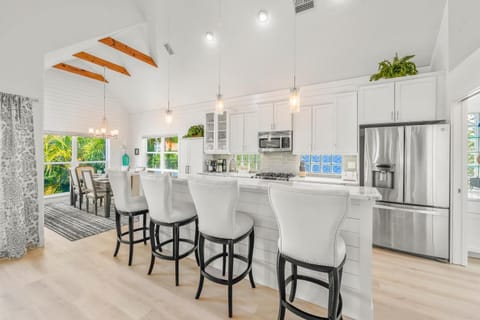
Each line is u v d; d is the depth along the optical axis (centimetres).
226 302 198
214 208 185
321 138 388
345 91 378
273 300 201
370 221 174
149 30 426
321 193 133
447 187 266
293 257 152
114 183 268
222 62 436
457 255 264
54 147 604
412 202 282
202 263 199
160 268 255
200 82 503
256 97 469
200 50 428
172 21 394
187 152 549
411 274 243
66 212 496
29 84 295
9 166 273
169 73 511
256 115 465
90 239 340
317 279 189
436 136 269
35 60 298
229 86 484
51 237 346
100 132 566
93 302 197
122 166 694
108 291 212
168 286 221
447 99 271
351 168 398
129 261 261
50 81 560
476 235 285
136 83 590
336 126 372
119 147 707
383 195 299
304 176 431
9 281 228
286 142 417
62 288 216
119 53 513
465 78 231
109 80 629
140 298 202
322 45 348
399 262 269
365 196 163
